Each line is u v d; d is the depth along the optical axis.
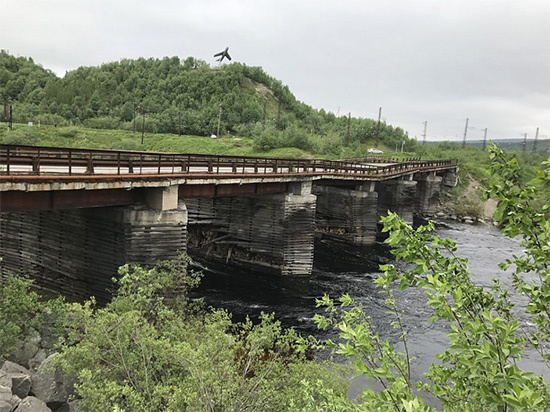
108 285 22.53
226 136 128.50
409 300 29.28
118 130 122.31
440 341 23.20
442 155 125.56
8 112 132.25
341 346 4.85
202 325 15.27
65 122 125.38
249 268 36.47
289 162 37.84
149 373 11.28
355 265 39.75
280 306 27.83
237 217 36.88
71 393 12.96
